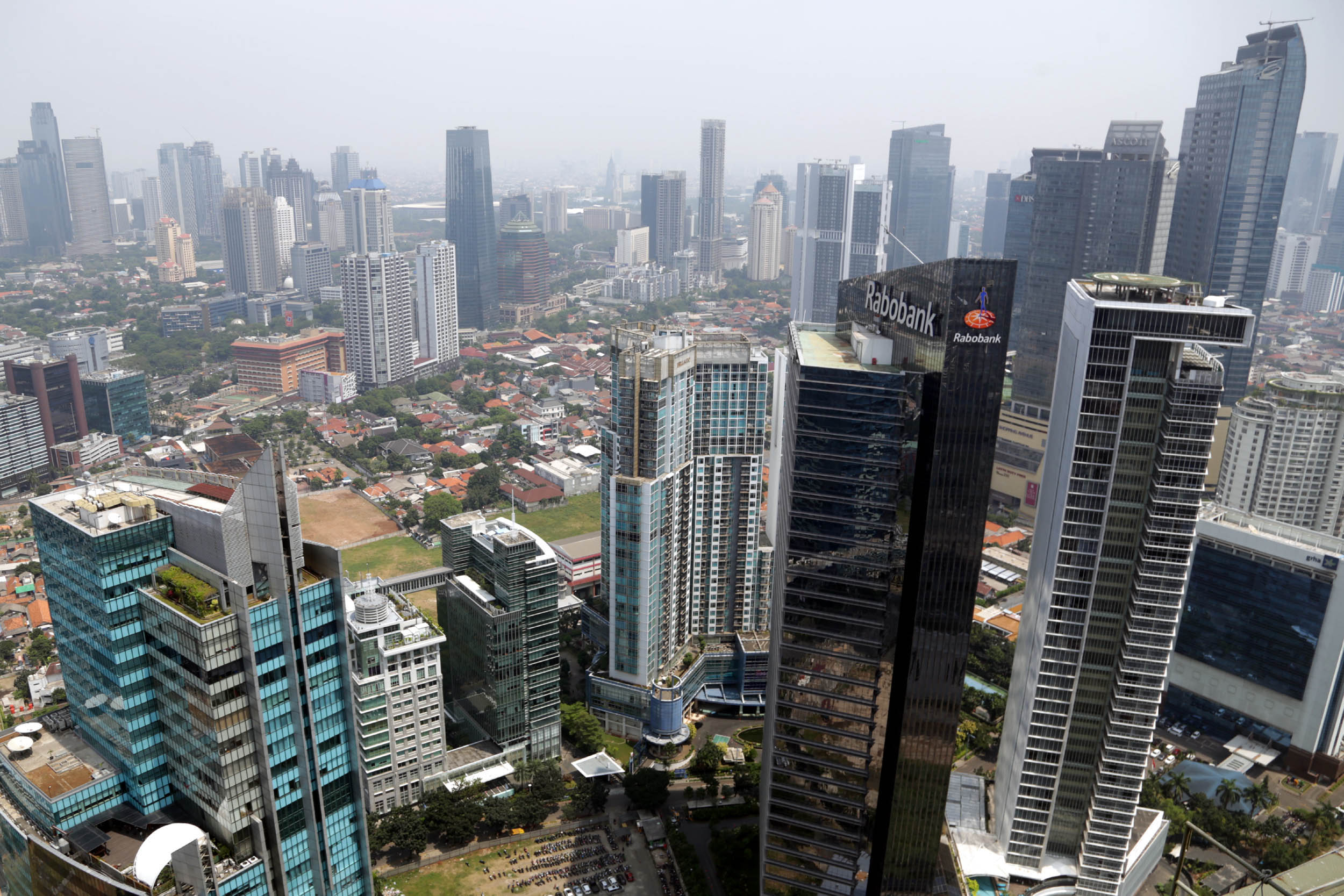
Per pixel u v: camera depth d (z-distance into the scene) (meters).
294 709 174.75
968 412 174.50
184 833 165.75
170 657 172.88
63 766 189.38
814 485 190.75
